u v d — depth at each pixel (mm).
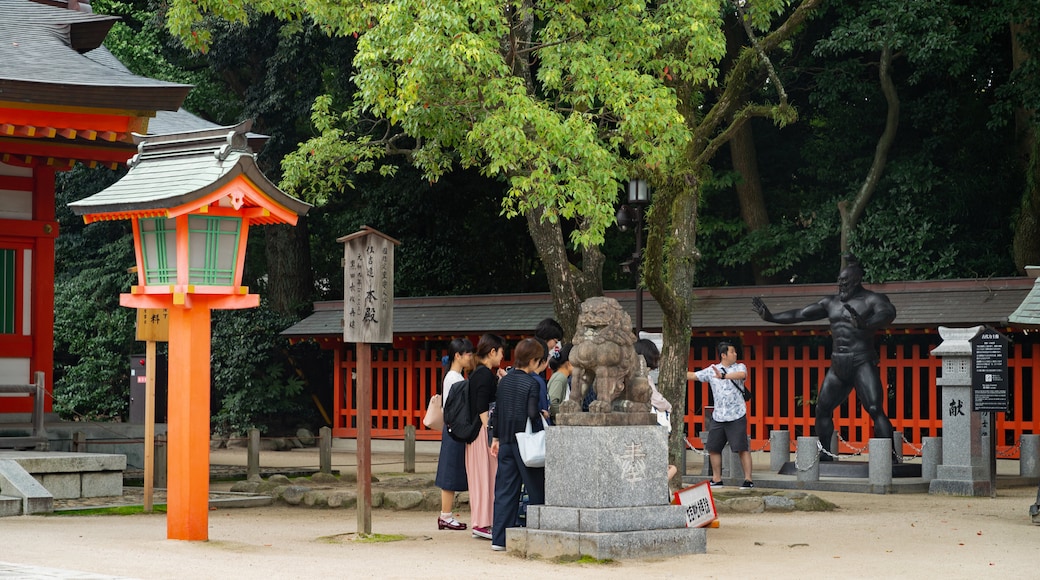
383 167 19953
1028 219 24422
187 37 19406
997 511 14578
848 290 18984
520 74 17047
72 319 32031
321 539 11148
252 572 8883
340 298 34031
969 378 16875
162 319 13781
